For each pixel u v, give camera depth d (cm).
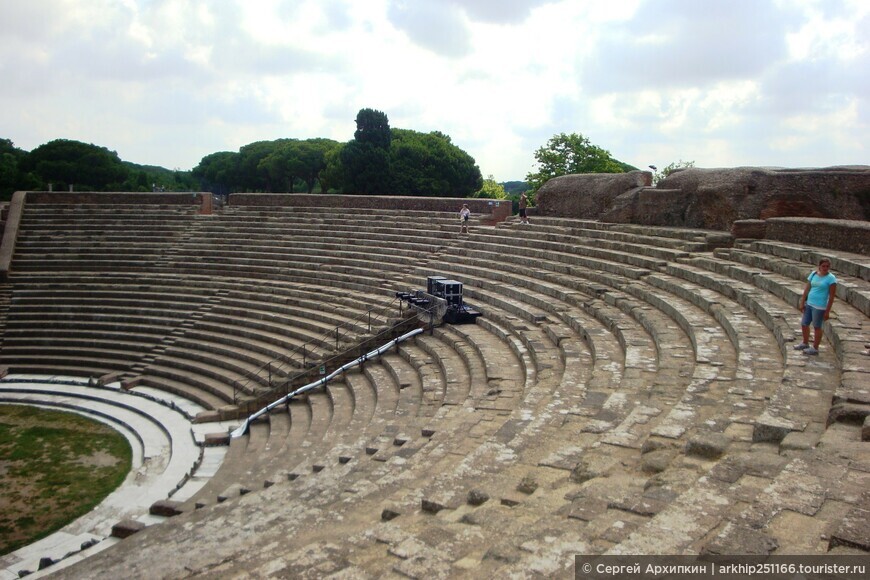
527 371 1552
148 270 3409
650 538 521
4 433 2155
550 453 895
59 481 1777
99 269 3450
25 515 1574
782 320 1255
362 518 846
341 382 2134
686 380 1128
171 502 1527
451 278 2617
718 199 2203
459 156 5959
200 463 1880
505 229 2956
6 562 1344
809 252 1577
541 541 569
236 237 3612
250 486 1420
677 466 735
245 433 2059
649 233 2334
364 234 3325
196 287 3188
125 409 2352
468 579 516
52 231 3725
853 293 1264
